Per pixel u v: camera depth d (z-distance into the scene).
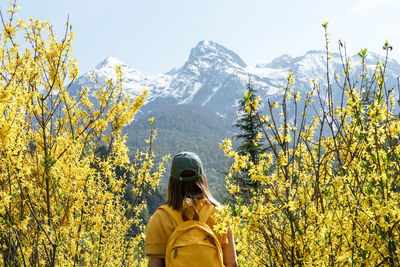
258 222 2.45
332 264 2.48
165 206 2.05
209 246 1.90
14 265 3.01
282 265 2.66
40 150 3.68
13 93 2.74
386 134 2.66
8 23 3.20
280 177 2.89
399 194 2.42
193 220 1.98
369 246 2.39
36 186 3.56
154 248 1.97
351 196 2.73
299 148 3.14
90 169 3.70
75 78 3.67
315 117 2.99
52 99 3.40
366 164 2.77
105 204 3.94
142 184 4.23
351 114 2.86
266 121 2.81
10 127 2.74
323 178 2.87
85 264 4.07
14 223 3.12
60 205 3.63
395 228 2.35
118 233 4.34
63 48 3.49
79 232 3.68
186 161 2.07
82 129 3.93
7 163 2.85
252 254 3.28
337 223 2.53
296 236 2.56
